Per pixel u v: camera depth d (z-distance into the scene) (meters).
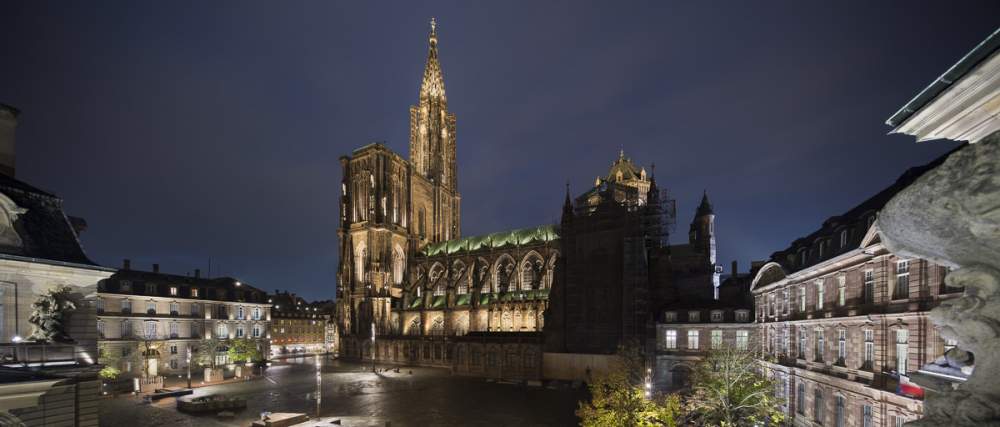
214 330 99.31
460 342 93.50
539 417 53.28
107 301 83.00
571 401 63.06
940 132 6.27
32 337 23.17
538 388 75.25
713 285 95.62
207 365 90.94
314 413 55.03
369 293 125.50
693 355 68.19
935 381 5.14
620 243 84.94
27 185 26.11
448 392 70.56
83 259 25.64
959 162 4.12
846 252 31.84
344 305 128.75
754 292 58.28
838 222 38.28
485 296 119.88
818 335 37.72
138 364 83.44
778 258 51.19
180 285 94.62
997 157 3.82
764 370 49.78
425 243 149.38
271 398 64.75
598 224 88.25
